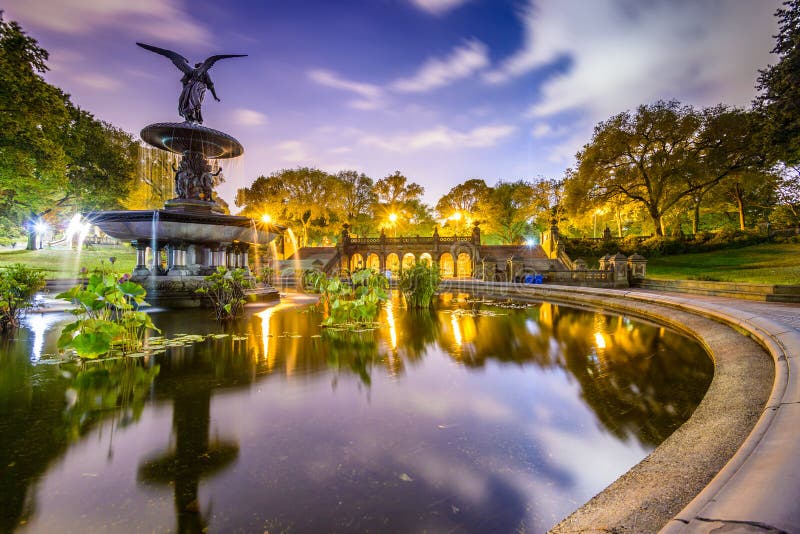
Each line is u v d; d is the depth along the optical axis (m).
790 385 3.04
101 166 30.72
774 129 17.16
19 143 20.17
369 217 61.25
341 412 3.26
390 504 2.00
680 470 2.21
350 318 8.61
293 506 1.97
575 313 10.71
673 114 32.12
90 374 4.30
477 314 10.23
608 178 36.00
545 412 3.33
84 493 2.05
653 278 21.67
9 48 19.33
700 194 36.50
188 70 12.67
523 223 58.88
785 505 1.28
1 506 1.92
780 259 24.83
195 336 6.54
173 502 1.99
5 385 3.85
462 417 3.19
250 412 3.23
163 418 3.08
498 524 1.85
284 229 14.59
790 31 16.28
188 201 12.77
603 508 1.91
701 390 3.95
